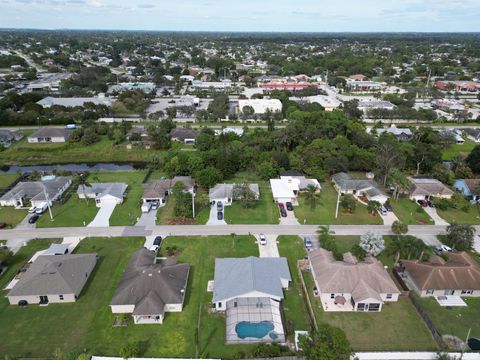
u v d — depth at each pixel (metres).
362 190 101.25
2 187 106.38
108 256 73.69
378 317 58.81
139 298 59.06
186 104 198.75
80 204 95.00
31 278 62.34
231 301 59.75
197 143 131.75
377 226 86.25
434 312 60.19
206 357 51.12
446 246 76.56
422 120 179.00
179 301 59.03
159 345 53.12
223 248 76.62
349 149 120.31
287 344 53.31
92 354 51.38
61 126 165.88
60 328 55.88
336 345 45.62
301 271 69.50
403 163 113.00
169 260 69.12
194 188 103.62
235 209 93.19
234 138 135.25
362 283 61.25
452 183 109.44
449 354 51.16
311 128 137.12
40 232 81.81
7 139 144.12
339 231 83.88
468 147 145.62
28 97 191.12
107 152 137.75
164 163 119.50
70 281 62.78
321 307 60.75
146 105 191.88
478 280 63.53
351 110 174.88
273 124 155.38
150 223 86.00
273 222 87.25
